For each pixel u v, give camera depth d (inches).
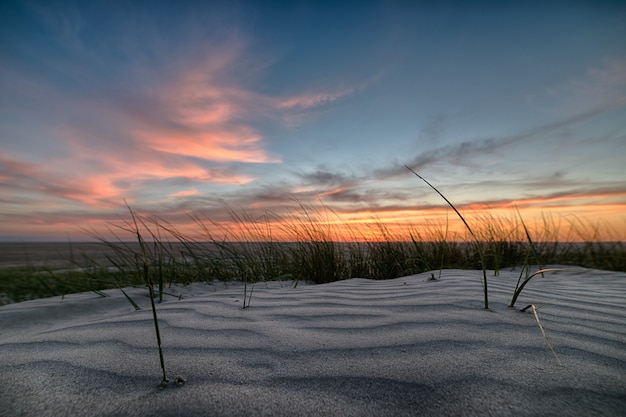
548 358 41.0
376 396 34.5
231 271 149.3
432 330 52.1
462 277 102.2
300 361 43.4
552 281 102.5
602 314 59.3
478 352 43.3
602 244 197.0
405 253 167.2
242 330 57.1
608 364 39.1
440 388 35.3
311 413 32.1
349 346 47.7
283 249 169.2
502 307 63.8
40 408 35.2
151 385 38.5
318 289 95.0
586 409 30.8
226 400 34.6
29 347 52.8
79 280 147.9
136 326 61.9
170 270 141.2
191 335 55.6
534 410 31.0
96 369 43.5
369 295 81.3
